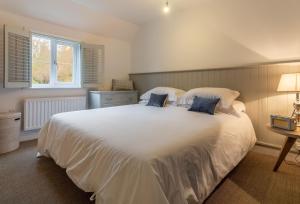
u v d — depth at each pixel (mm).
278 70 2400
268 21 2496
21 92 2918
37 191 1629
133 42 4406
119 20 3803
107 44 4055
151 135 1422
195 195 1248
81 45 3568
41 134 2234
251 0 2629
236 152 1864
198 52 3232
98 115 2193
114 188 1089
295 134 1793
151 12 3500
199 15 3188
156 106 3012
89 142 1446
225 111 2465
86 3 3129
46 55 3279
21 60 2775
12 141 2562
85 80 3652
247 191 1696
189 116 2186
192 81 3309
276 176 1969
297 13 2279
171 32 3607
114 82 4059
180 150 1239
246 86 2691
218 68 2963
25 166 2100
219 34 2969
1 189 1646
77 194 1595
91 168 1328
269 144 2527
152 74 3975
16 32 2689
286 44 2375
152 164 1038
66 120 1955
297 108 2141
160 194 977
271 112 2486
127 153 1146
